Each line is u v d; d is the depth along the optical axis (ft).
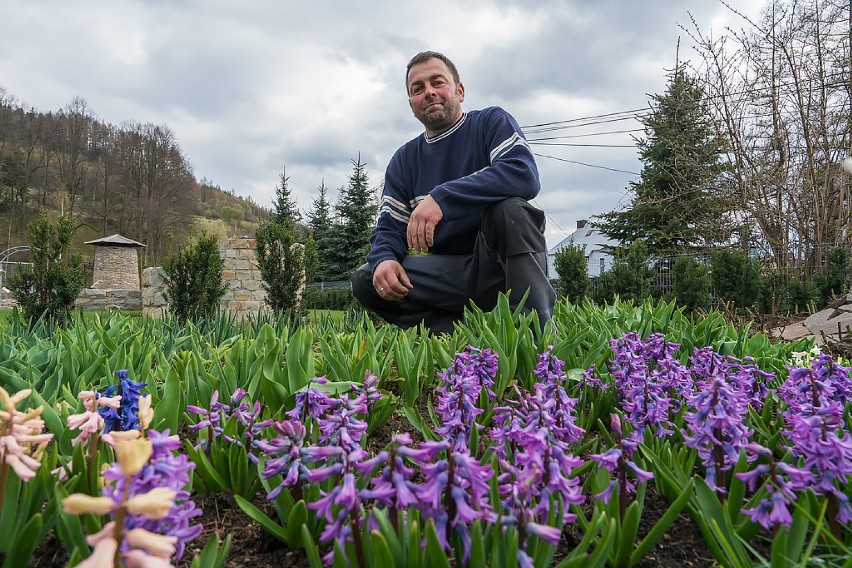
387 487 2.93
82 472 3.88
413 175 12.09
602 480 4.03
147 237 158.10
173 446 2.83
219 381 6.48
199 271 27.35
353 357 7.91
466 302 11.18
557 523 3.29
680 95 65.82
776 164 53.72
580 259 42.88
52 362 7.61
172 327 13.35
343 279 121.90
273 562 3.78
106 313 14.61
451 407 4.62
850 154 50.52
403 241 12.02
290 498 3.96
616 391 6.45
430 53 11.48
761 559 3.38
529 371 7.51
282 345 7.89
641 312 11.82
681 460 4.73
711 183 59.16
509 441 4.43
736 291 35.86
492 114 11.07
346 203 121.08
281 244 30.01
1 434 3.39
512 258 9.55
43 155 162.81
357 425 3.87
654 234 69.36
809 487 3.48
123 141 162.91
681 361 7.88
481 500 3.16
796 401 5.12
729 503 3.89
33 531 3.18
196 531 2.75
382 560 2.78
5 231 154.10
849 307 27.43
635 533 3.55
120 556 2.03
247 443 4.55
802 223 52.70
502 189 9.62
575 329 8.80
